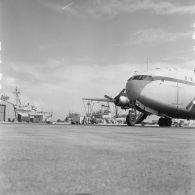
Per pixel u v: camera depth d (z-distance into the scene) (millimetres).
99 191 2773
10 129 16047
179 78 31609
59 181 3150
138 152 5871
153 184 3096
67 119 83125
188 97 32094
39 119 91125
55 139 8977
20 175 3426
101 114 74125
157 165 4312
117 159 4852
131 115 31156
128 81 30328
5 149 6043
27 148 6273
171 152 5957
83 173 3613
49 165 4152
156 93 29922
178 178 3414
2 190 2734
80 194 2654
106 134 12273
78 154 5387
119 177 3412
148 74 30094
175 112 32062
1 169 3793
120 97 30656
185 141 9031
